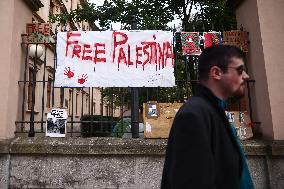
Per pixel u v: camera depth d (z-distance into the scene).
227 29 11.30
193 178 1.31
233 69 1.69
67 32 4.84
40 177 4.12
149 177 4.12
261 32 4.55
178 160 1.37
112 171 4.14
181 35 4.88
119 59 4.79
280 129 4.25
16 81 4.67
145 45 4.84
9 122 4.41
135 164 4.16
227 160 1.52
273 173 4.11
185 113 1.47
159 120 4.50
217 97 1.67
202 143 1.38
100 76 4.74
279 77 4.41
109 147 4.13
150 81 4.74
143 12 12.40
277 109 4.31
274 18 4.60
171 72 4.77
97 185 4.11
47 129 4.43
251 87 4.94
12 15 4.59
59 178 4.12
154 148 4.12
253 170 4.16
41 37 4.84
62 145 4.14
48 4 15.13
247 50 4.96
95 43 4.82
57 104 13.24
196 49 4.82
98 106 15.18
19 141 4.21
